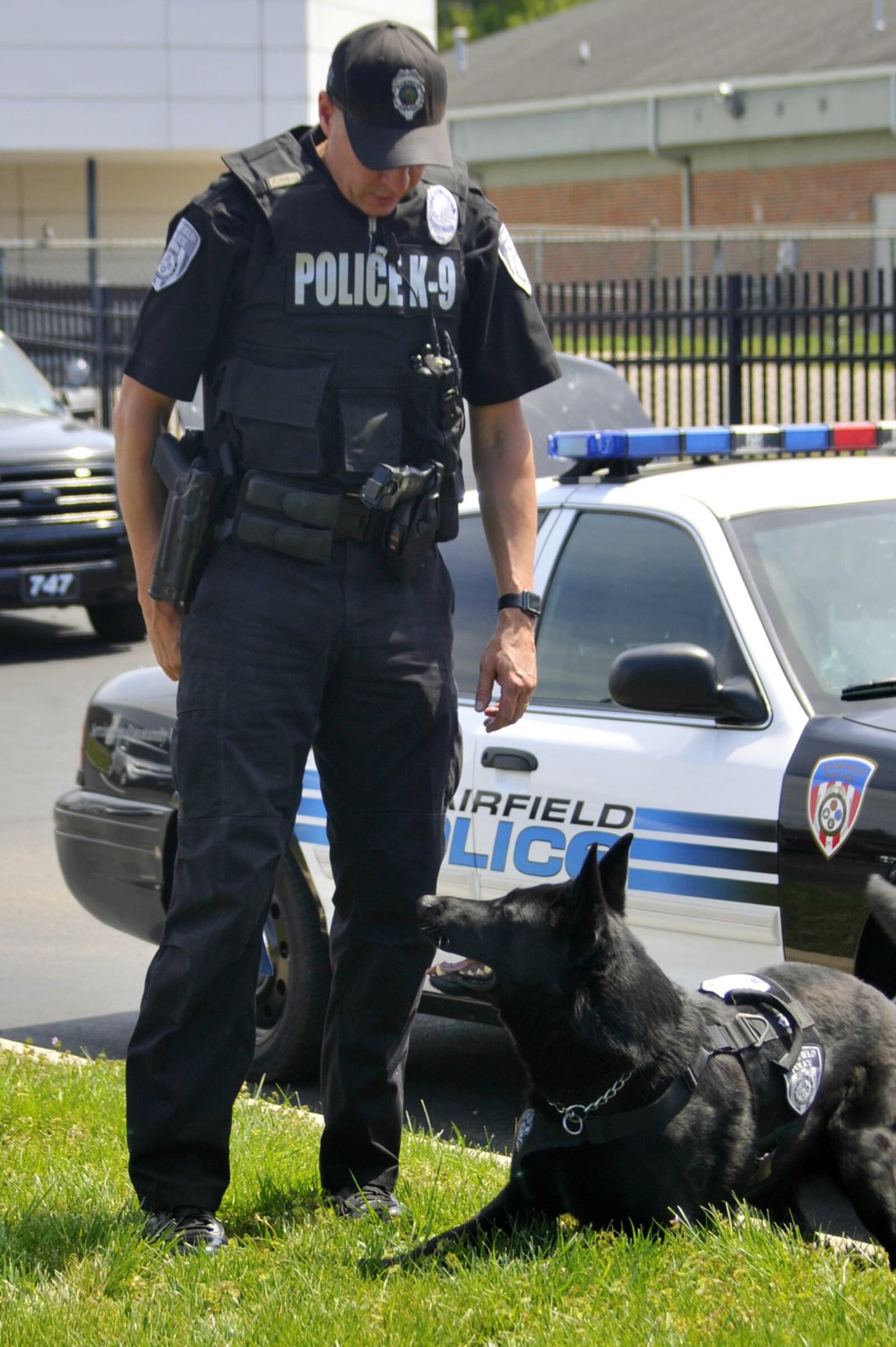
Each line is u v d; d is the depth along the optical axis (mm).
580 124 53906
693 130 50906
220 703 4742
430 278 4793
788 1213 5023
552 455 6945
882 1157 4766
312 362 4699
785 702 6000
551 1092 4551
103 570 16438
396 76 4562
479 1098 6965
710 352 25672
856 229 40750
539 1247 4582
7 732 13703
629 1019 4457
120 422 4863
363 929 5055
